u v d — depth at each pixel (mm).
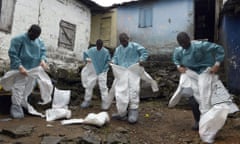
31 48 3986
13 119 3670
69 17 7848
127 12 10867
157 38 10078
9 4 5801
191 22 9508
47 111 4012
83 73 4891
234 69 5832
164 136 3293
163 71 7363
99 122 3338
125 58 4121
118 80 4027
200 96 3285
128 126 3637
